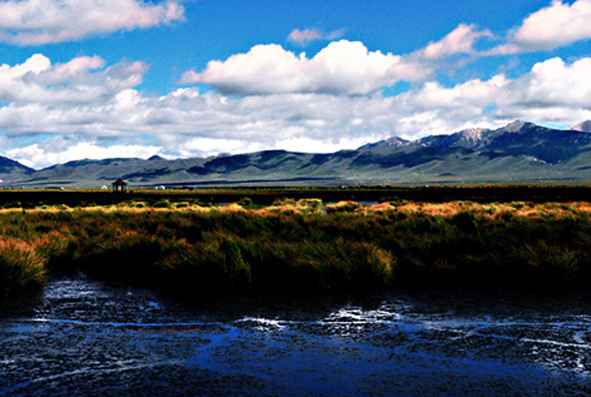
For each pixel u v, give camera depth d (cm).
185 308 637
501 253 896
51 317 586
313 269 791
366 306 649
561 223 1371
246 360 432
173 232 1300
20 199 7069
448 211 2438
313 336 512
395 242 1039
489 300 681
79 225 1538
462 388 367
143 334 517
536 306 646
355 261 796
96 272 916
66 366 413
